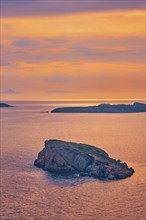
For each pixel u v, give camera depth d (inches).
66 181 5782.5
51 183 5659.5
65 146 6628.9
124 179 5905.5
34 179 5890.8
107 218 4259.4
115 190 5319.9
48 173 6269.7
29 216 4301.2
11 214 4360.2
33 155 7800.2
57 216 4313.5
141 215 4355.3
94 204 4719.5
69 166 6348.4
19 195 5059.1
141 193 5167.3
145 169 6540.4
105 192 5221.5
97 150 6889.8
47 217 4279.0
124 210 4512.8
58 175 6131.9
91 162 6309.1
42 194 5113.2
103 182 5733.3
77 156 6378.0
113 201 4832.7
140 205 4680.1
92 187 5467.5
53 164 6412.4
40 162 6761.8
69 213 4409.5
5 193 5142.7
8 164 6929.1
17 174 6190.9
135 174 6205.7
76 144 6943.9
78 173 6210.6
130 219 4237.2
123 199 4916.3
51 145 6742.1
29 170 6471.5
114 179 5905.5
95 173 6077.8
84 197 5000.0
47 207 4601.4
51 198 4938.5
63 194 5113.2
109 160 6486.2
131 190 5315.0
